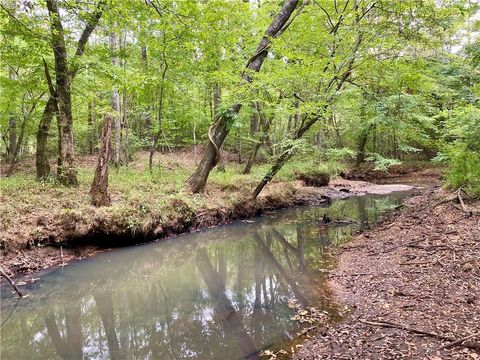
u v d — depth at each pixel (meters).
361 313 5.53
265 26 14.62
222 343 5.05
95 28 12.06
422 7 11.46
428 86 14.02
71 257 8.57
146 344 5.10
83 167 16.20
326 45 13.38
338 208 15.78
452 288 5.75
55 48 10.26
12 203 8.69
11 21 8.74
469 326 4.61
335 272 7.61
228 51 14.63
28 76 11.79
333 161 22.45
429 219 10.10
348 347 4.60
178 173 15.80
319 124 15.30
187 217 11.41
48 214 8.52
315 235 11.30
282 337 5.11
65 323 5.79
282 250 9.87
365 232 10.88
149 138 21.11
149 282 7.59
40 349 5.04
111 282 7.51
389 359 4.20
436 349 4.21
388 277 6.74
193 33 11.57
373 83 14.23
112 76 11.21
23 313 6.07
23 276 7.41
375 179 25.67
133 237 9.81
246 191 14.59
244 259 9.17
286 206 15.98
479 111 9.48
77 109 16.41
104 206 9.55
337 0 13.41
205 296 6.79
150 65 15.09
